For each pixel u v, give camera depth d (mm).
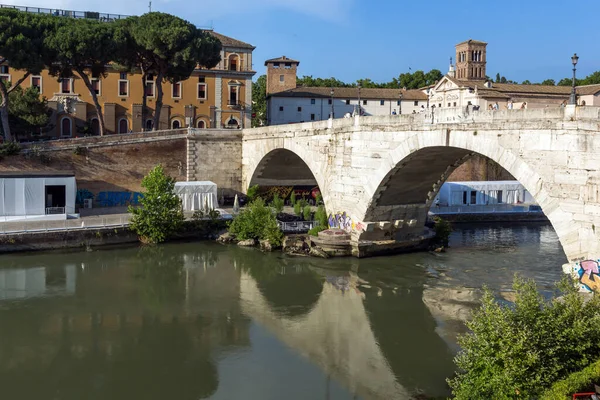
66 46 59656
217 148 66500
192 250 48406
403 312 33625
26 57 57531
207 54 69312
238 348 28750
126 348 28656
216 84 83938
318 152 50719
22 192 51219
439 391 23953
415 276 40906
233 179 67438
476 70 108562
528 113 29891
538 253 48281
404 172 42125
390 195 44844
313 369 26312
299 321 32438
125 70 72062
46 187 52375
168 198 50781
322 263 44531
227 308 34531
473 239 54781
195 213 53219
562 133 28297
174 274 41500
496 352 19297
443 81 93688
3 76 75625
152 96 81938
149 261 44812
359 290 37969
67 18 67750
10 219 50812
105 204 61344
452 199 67125
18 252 45844
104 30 63531
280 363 26984
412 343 29141
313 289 38250
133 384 25000
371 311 33875
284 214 55500
